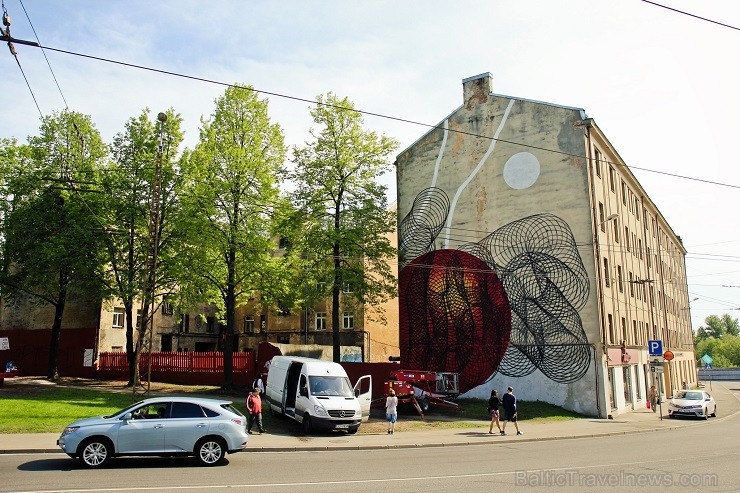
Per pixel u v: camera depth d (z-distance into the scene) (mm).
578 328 29297
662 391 44688
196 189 27750
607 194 34000
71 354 37781
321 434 20531
